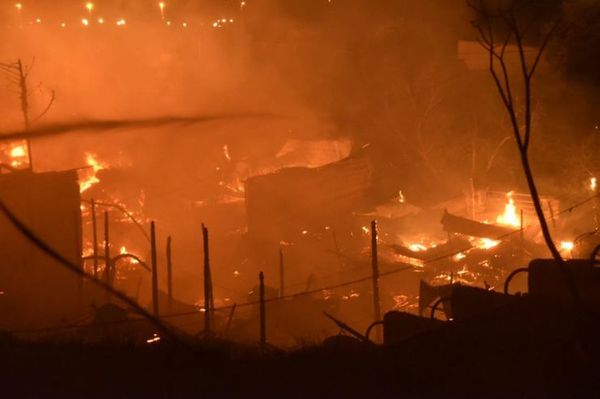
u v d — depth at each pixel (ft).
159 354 29.71
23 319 76.79
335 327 75.87
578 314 26.71
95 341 35.76
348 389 24.16
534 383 25.22
